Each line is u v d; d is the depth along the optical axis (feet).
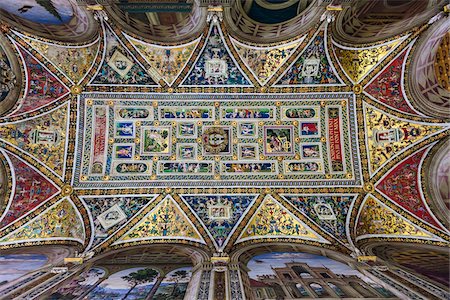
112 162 36.58
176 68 36.65
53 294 22.72
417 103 33.83
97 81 36.01
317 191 35.78
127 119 37.37
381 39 34.04
